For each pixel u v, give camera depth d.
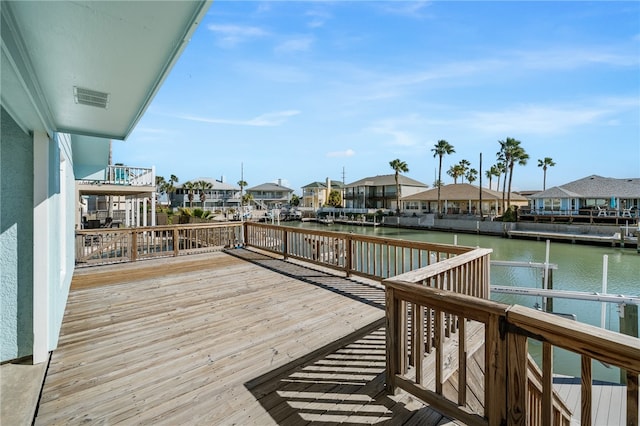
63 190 4.37
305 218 49.66
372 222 40.31
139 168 12.98
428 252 4.38
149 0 1.39
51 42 1.77
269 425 1.97
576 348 1.31
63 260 4.36
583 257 18.75
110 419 2.03
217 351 2.98
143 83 2.45
